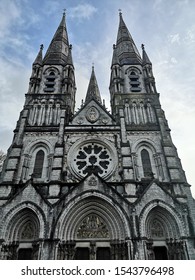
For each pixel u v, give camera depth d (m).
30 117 45.44
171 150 40.12
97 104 48.19
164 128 43.44
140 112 46.97
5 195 34.22
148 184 35.12
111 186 34.41
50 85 51.81
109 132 42.94
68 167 38.78
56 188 34.41
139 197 33.06
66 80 51.19
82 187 33.44
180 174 38.59
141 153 41.47
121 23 72.81
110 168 39.09
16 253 30.06
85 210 33.12
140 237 29.64
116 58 56.16
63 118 44.09
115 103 48.31
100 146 42.09
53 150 40.50
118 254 29.58
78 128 43.41
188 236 30.28
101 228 32.50
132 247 28.97
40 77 53.12
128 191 34.34
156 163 39.81
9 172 36.75
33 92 49.50
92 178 34.28
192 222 32.00
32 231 32.06
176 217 31.80
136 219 31.06
